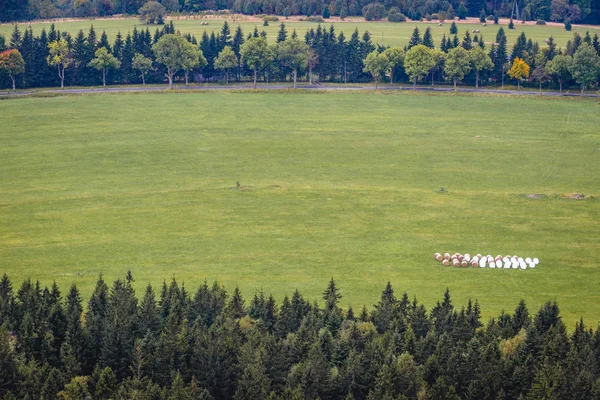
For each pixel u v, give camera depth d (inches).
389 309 5792.3
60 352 5290.4
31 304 5767.7
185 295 6058.1
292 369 5108.3
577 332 5516.7
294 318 5698.8
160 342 5246.1
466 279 7126.0
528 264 7416.3
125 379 5108.3
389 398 4820.4
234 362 5241.1
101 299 5984.3
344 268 7278.5
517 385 5059.1
